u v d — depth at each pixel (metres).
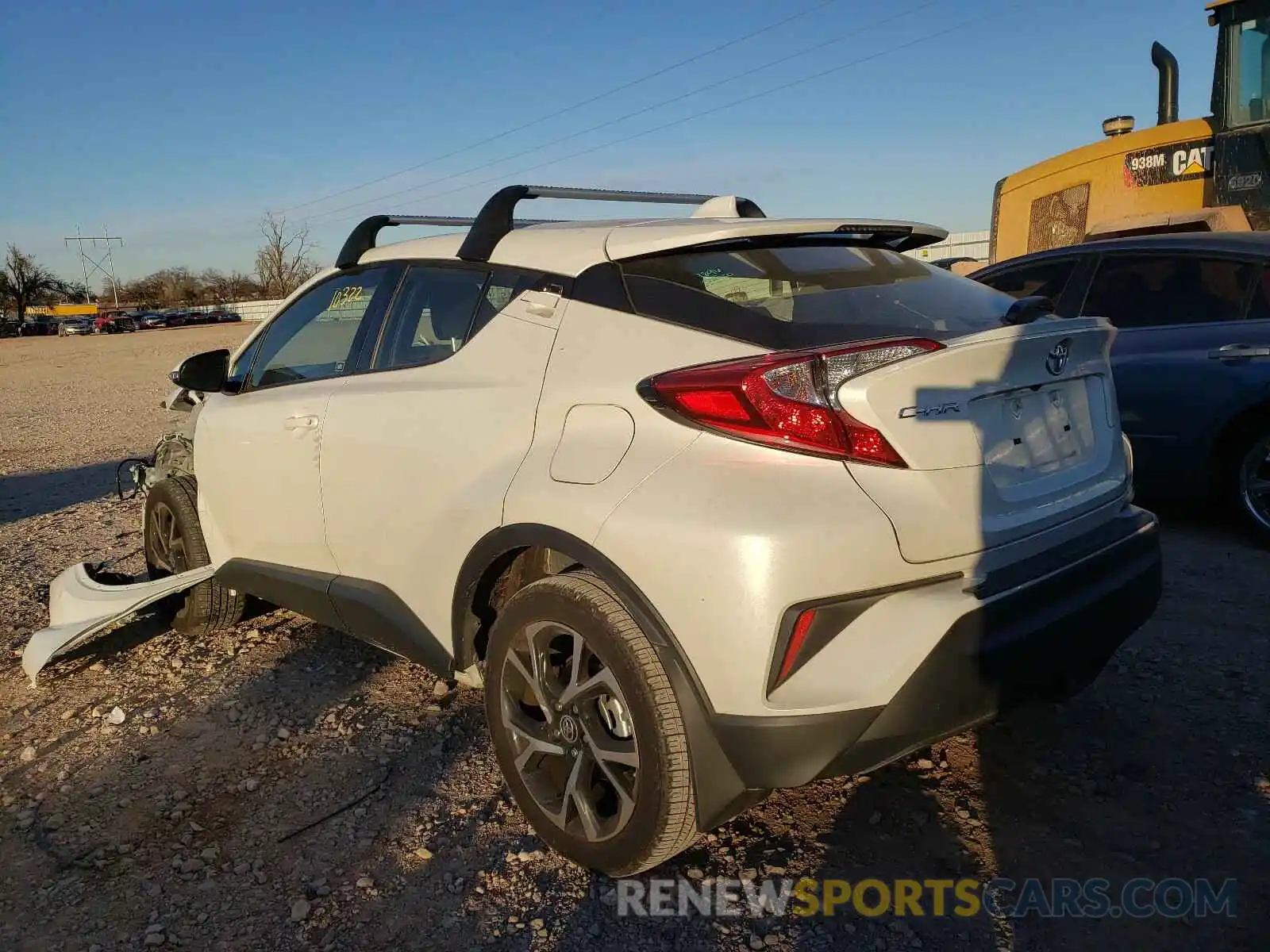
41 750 3.70
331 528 3.60
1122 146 8.02
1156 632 4.21
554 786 2.85
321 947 2.53
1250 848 2.76
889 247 3.37
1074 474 2.83
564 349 2.86
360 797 3.24
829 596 2.29
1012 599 2.46
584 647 2.64
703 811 2.46
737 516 2.31
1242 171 7.13
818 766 2.32
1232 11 7.01
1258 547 5.25
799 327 2.55
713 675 2.34
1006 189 9.20
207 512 4.42
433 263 3.53
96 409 17.33
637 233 2.97
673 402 2.50
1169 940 2.44
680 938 2.51
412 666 4.26
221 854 2.96
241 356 4.48
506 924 2.59
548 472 2.72
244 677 4.25
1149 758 3.24
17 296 95.94
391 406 3.33
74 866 2.93
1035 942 2.45
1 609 5.37
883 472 2.36
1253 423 5.20
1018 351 2.60
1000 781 3.14
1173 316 5.53
